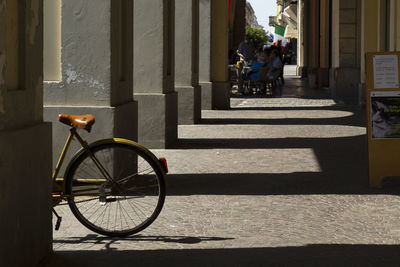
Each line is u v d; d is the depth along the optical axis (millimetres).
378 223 6047
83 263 4906
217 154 10492
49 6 7926
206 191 7570
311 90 27500
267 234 5688
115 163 5727
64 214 6418
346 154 10352
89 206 5816
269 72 24828
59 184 5715
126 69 8602
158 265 4852
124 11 8477
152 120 11102
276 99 22391
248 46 26391
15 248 4352
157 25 11055
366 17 17781
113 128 7793
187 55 14648
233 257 5031
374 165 7684
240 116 16703
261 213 6473
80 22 7879
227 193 7453
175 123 12125
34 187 4715
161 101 11062
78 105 7898
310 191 7547
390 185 7855
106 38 7848
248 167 9250
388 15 16266
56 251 5219
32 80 4793
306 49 38875
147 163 5766
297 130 13641
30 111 4766
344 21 23078
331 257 5020
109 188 5730
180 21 14594
